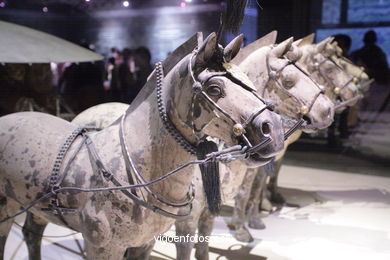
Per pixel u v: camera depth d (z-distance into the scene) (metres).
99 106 3.36
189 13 4.05
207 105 1.66
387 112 6.92
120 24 4.68
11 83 4.64
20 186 2.16
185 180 1.90
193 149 1.81
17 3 4.88
